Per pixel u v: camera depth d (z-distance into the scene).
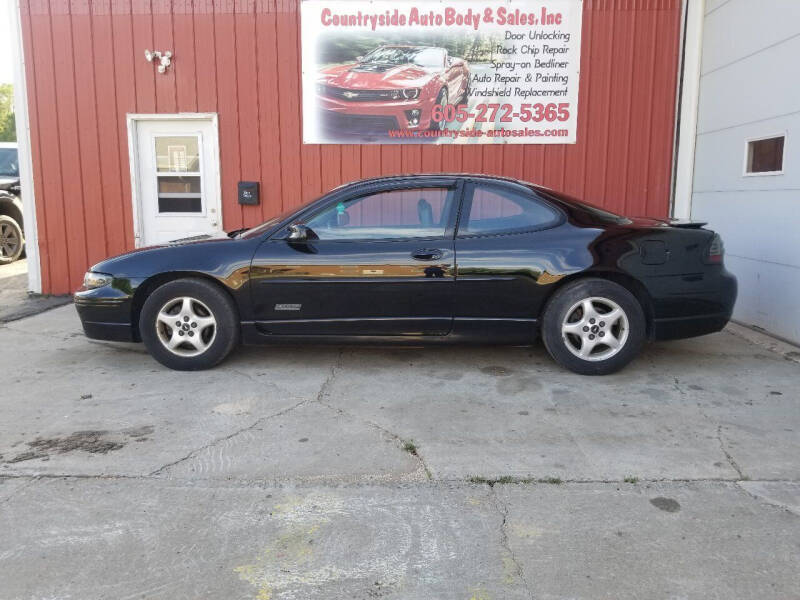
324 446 3.65
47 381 4.82
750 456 3.50
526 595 2.39
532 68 7.63
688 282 4.70
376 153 7.83
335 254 4.76
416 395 4.47
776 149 5.89
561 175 7.80
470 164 7.81
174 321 4.92
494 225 4.79
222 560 2.61
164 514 2.95
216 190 7.99
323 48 7.64
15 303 7.75
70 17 7.69
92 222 8.02
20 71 7.80
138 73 7.77
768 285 6.00
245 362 5.25
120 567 2.56
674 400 4.34
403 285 4.72
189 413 4.15
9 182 10.93
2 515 2.94
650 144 7.71
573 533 2.79
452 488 3.18
